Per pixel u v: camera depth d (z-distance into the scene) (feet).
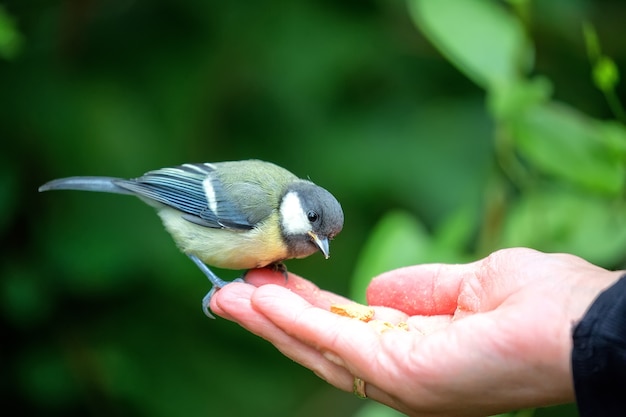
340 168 31.19
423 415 15.44
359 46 32.17
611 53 34.12
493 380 13.80
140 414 28.02
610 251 24.26
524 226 25.08
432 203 30.66
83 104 28.99
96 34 30.89
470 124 32.30
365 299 22.89
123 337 28.45
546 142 23.26
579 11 33.17
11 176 27.43
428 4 24.86
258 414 28.84
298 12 32.22
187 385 28.53
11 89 28.66
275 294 16.34
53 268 27.35
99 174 28.45
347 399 29.81
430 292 19.11
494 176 25.53
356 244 30.91
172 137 29.89
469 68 24.20
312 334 15.58
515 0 23.79
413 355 14.30
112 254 27.55
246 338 29.37
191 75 30.81
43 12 29.94
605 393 12.34
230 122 31.86
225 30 31.60
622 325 12.00
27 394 27.32
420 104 32.73
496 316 13.84
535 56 34.37
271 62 31.73
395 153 31.37
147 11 31.37
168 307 28.96
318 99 31.94
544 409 30.17
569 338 13.07
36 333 27.86
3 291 26.89
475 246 30.09
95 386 27.68
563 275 14.44
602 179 23.17
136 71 30.58
